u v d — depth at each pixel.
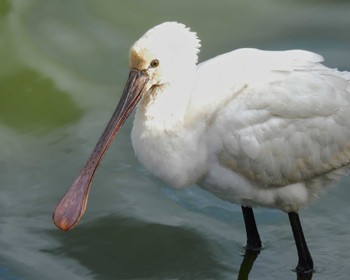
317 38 18.66
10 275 13.48
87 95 17.70
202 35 19.02
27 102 17.62
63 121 17.06
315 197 13.51
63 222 12.75
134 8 20.05
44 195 15.27
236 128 12.46
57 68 18.50
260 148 12.56
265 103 12.52
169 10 19.95
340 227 14.33
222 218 14.73
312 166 12.92
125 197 15.19
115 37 19.25
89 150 16.23
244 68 12.70
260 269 13.62
